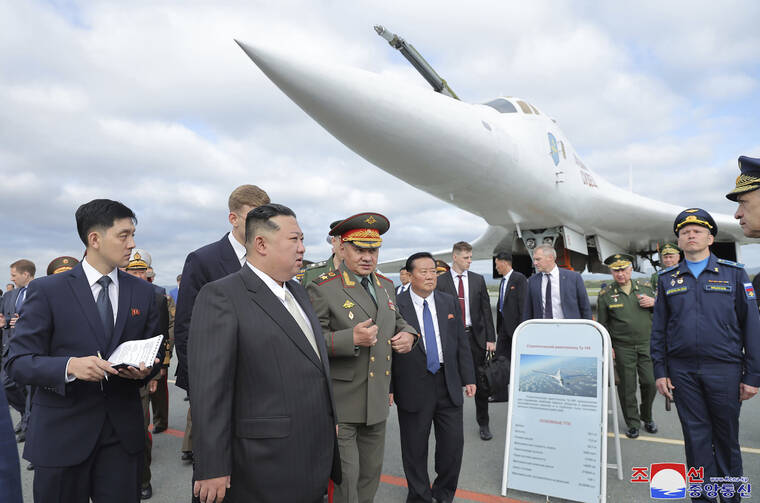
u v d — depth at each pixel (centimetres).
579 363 336
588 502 306
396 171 660
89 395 199
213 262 300
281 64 523
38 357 186
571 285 453
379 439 275
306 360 180
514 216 832
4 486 93
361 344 232
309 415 177
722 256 1202
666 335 318
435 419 317
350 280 279
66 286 204
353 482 254
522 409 347
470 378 334
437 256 1794
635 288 460
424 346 311
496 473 371
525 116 826
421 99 612
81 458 193
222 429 159
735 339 288
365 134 589
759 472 353
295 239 186
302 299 207
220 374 162
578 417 326
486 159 680
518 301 529
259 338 172
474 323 488
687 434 300
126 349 203
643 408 460
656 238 1177
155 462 411
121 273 225
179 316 298
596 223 970
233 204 299
